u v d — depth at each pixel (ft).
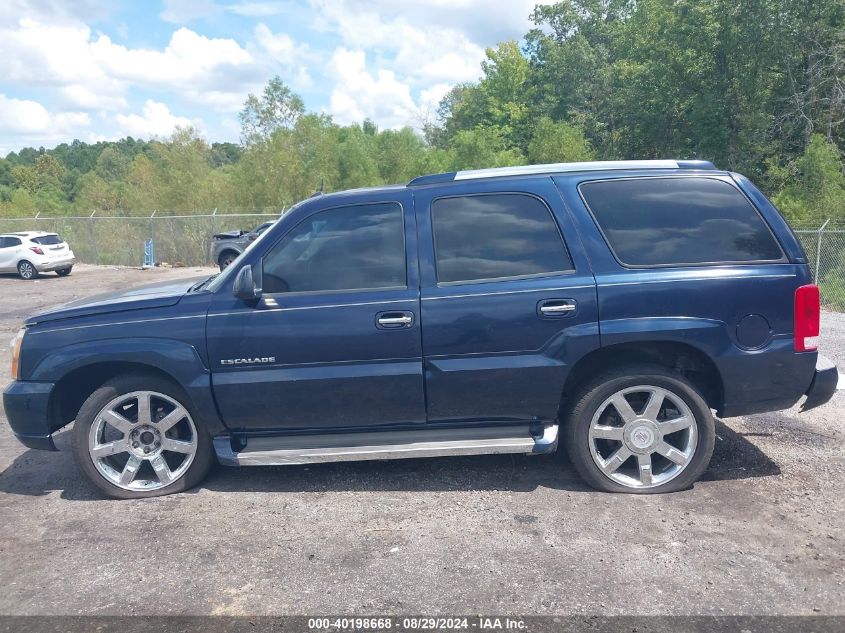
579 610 9.72
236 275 13.74
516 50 173.88
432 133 220.23
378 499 13.75
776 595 9.98
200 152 128.36
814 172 77.20
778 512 12.62
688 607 9.73
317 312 13.26
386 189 13.99
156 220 87.30
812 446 16.03
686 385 13.25
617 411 13.55
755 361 13.06
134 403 14.48
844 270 47.19
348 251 13.65
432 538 12.01
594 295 12.97
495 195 13.70
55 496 14.55
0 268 74.02
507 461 15.53
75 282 70.03
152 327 13.60
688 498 13.32
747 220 13.43
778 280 13.07
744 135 97.09
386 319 13.11
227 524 12.85
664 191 13.64
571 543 11.66
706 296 12.93
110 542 12.29
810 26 88.58
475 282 13.25
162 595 10.49
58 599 10.48
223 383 13.47
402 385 13.32
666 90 105.60
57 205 205.36
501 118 176.04
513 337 13.10
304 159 115.14
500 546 11.63
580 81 156.15
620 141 122.31
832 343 28.04
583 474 13.67
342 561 11.32
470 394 13.34
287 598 10.28
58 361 13.73
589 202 13.56
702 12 93.50
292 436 14.10
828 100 89.76
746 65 94.32
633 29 119.75
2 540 12.51
